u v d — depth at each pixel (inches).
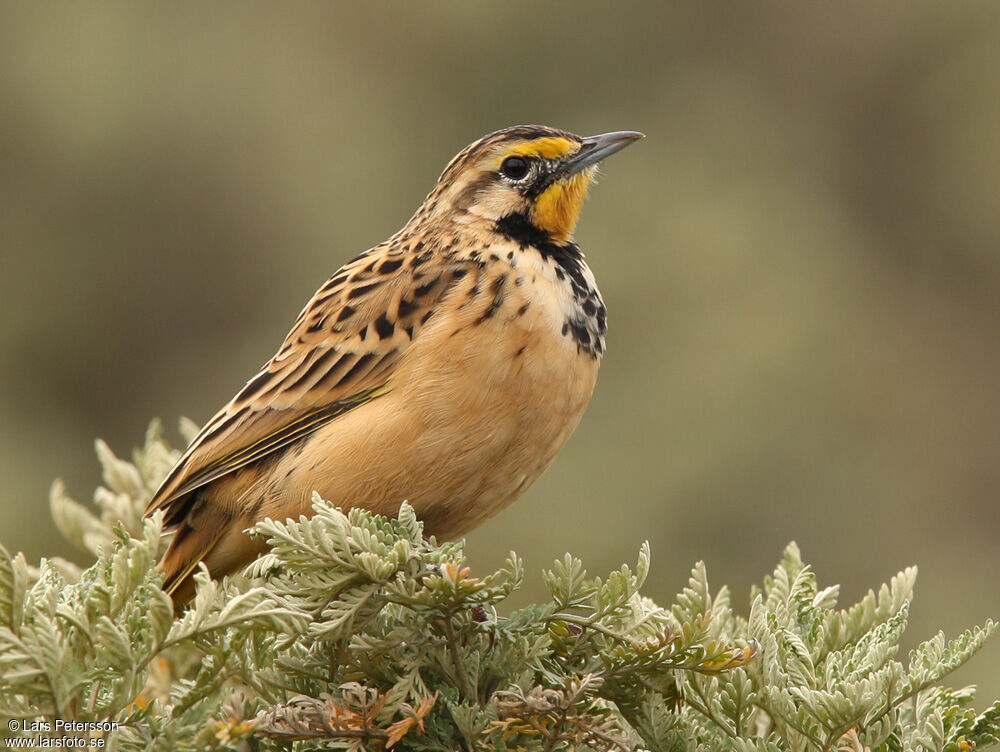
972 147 830.5
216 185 762.8
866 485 663.8
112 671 207.3
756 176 769.6
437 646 230.2
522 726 215.8
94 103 755.4
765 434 639.1
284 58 789.2
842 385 692.1
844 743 226.2
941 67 842.8
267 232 764.6
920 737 228.4
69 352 724.7
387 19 795.4
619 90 805.9
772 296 691.4
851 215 821.9
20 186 745.6
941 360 746.8
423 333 283.1
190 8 792.3
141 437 722.2
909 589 248.1
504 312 281.9
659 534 586.2
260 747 225.3
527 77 799.1
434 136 791.7
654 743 231.1
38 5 764.0
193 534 291.3
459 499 284.5
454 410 276.5
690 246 697.0
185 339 749.3
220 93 774.5
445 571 215.5
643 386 643.5
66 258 739.4
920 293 794.2
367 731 216.4
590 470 601.9
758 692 236.2
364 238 762.2
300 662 234.4
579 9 806.5
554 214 316.5
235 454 287.9
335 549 218.7
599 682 212.2
